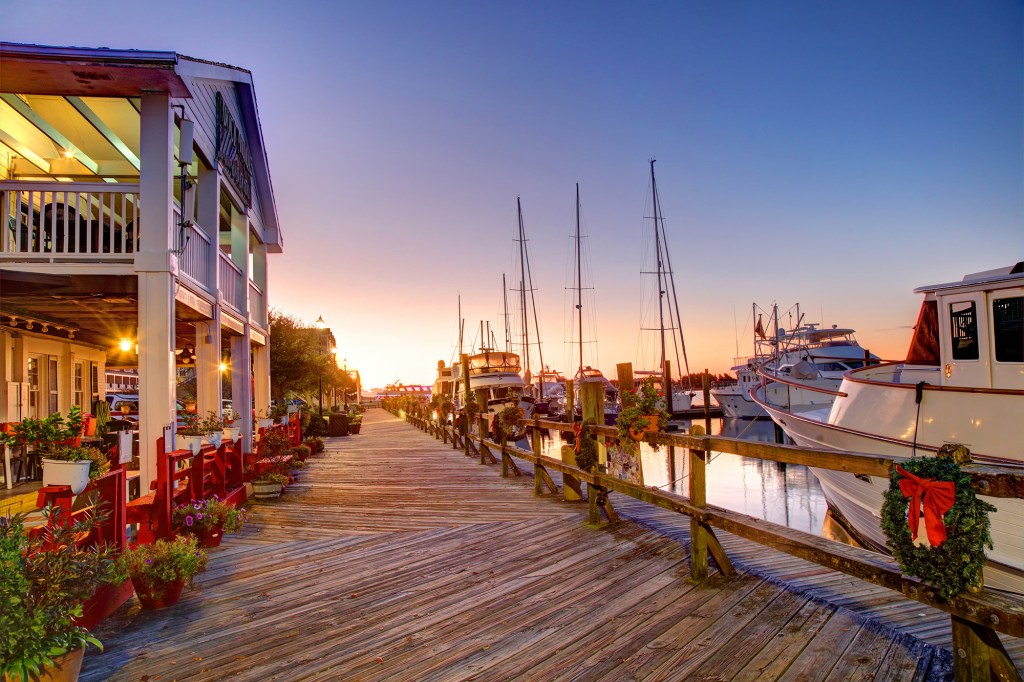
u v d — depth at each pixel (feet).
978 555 8.29
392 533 21.95
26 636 8.25
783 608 12.78
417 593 15.11
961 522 8.33
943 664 10.01
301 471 40.55
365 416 163.84
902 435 23.80
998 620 7.89
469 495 29.81
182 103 24.81
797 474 66.13
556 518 23.17
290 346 72.84
